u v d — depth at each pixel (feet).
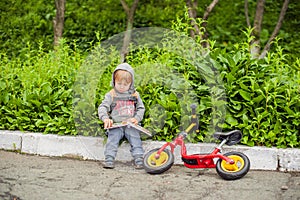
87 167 17.40
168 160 16.63
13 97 20.25
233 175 15.81
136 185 15.35
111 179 15.94
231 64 19.24
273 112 18.04
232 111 18.54
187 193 14.64
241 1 41.24
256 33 31.04
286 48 35.42
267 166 17.43
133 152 17.46
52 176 16.10
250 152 17.54
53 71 21.21
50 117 19.72
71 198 14.02
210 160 16.46
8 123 20.33
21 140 19.36
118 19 39.09
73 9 40.42
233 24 38.63
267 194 14.56
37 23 39.63
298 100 18.34
